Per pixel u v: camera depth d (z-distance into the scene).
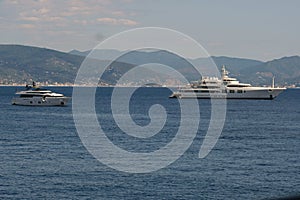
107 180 100.88
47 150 139.12
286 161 124.25
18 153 132.75
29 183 97.56
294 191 93.12
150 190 93.44
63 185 96.25
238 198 88.69
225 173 108.56
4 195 89.19
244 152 139.50
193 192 92.31
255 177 104.75
